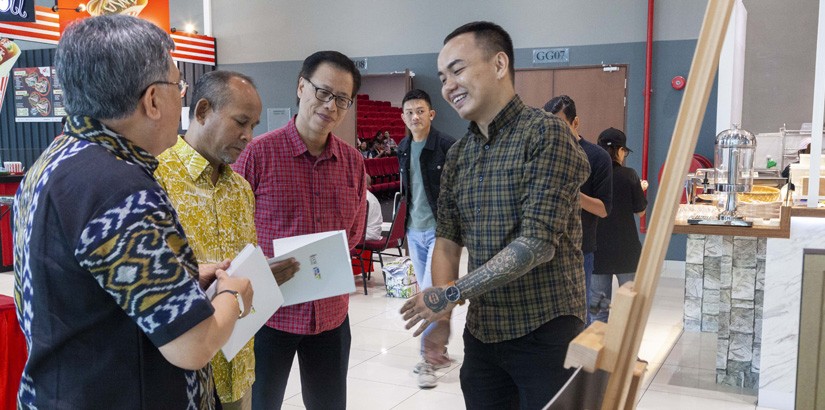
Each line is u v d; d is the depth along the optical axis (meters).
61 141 1.36
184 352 1.30
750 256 4.47
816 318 3.38
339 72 2.60
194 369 1.35
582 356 0.99
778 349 4.11
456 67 2.01
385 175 12.98
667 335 5.72
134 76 1.32
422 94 4.75
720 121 7.01
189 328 1.29
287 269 2.12
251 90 2.18
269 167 2.68
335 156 2.78
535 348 2.04
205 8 11.70
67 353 1.32
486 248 2.07
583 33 9.52
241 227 2.31
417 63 10.53
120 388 1.34
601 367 0.99
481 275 1.90
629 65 9.32
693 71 0.93
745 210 4.53
